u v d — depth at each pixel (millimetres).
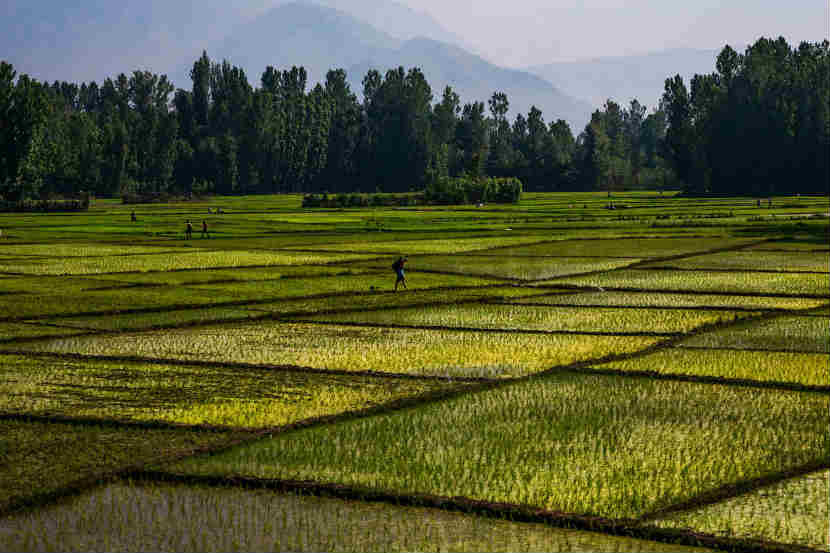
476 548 17578
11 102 163250
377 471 21406
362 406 27047
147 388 29344
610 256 72812
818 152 197625
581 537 18078
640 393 28641
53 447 23203
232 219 128125
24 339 37594
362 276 60781
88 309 45500
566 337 38406
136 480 21062
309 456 22469
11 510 19250
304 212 149875
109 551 17391
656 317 43344
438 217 132500
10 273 61688
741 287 53375
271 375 31281
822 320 42156
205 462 22047
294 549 17500
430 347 36250
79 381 30281
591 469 21531
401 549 17516
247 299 49531
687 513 19016
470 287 54875
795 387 29297
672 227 105812
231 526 18531
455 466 21750
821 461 22031
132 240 91125
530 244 85500
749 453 22656
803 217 117312
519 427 24906
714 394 28547
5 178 164250
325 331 40281
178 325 41531
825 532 18078
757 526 18359
